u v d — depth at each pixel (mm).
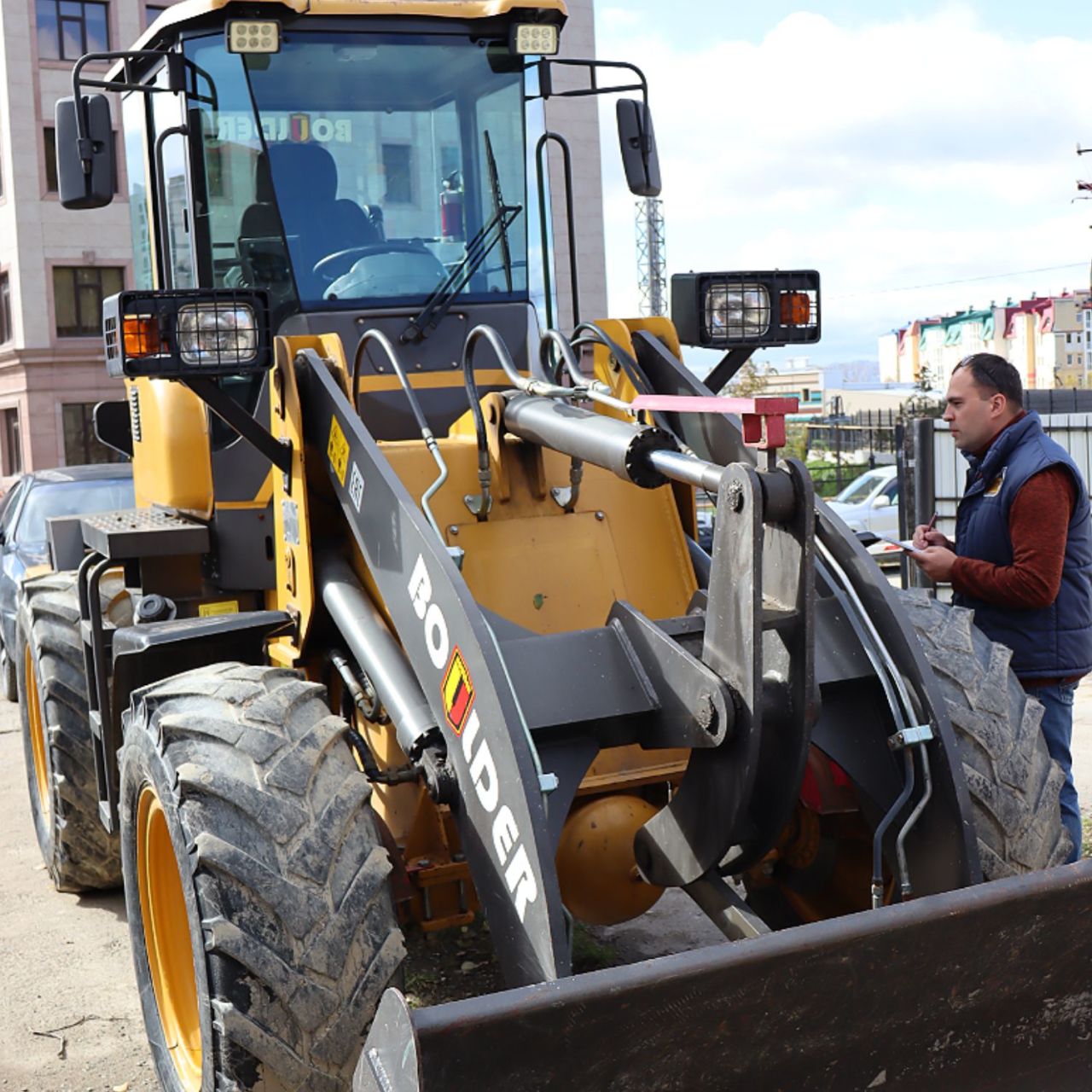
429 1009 2236
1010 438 4238
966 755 3309
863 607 3363
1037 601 4102
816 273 4375
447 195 4742
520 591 3855
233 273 4539
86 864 5348
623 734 3186
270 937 2924
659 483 3217
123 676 3977
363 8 4598
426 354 4551
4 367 31984
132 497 10094
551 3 4719
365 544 3533
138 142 5207
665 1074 2471
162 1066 3592
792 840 3979
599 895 3541
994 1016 2701
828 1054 2594
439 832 3750
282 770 3113
